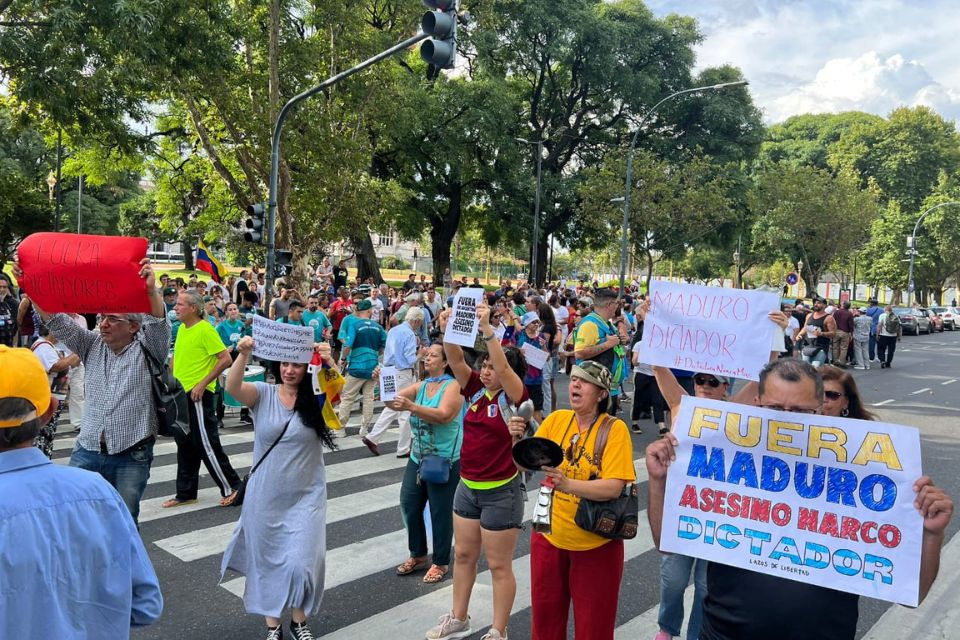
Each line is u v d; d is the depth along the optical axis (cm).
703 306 359
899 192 6172
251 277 2278
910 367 2130
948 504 218
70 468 212
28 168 3919
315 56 1834
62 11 1269
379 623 434
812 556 234
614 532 315
